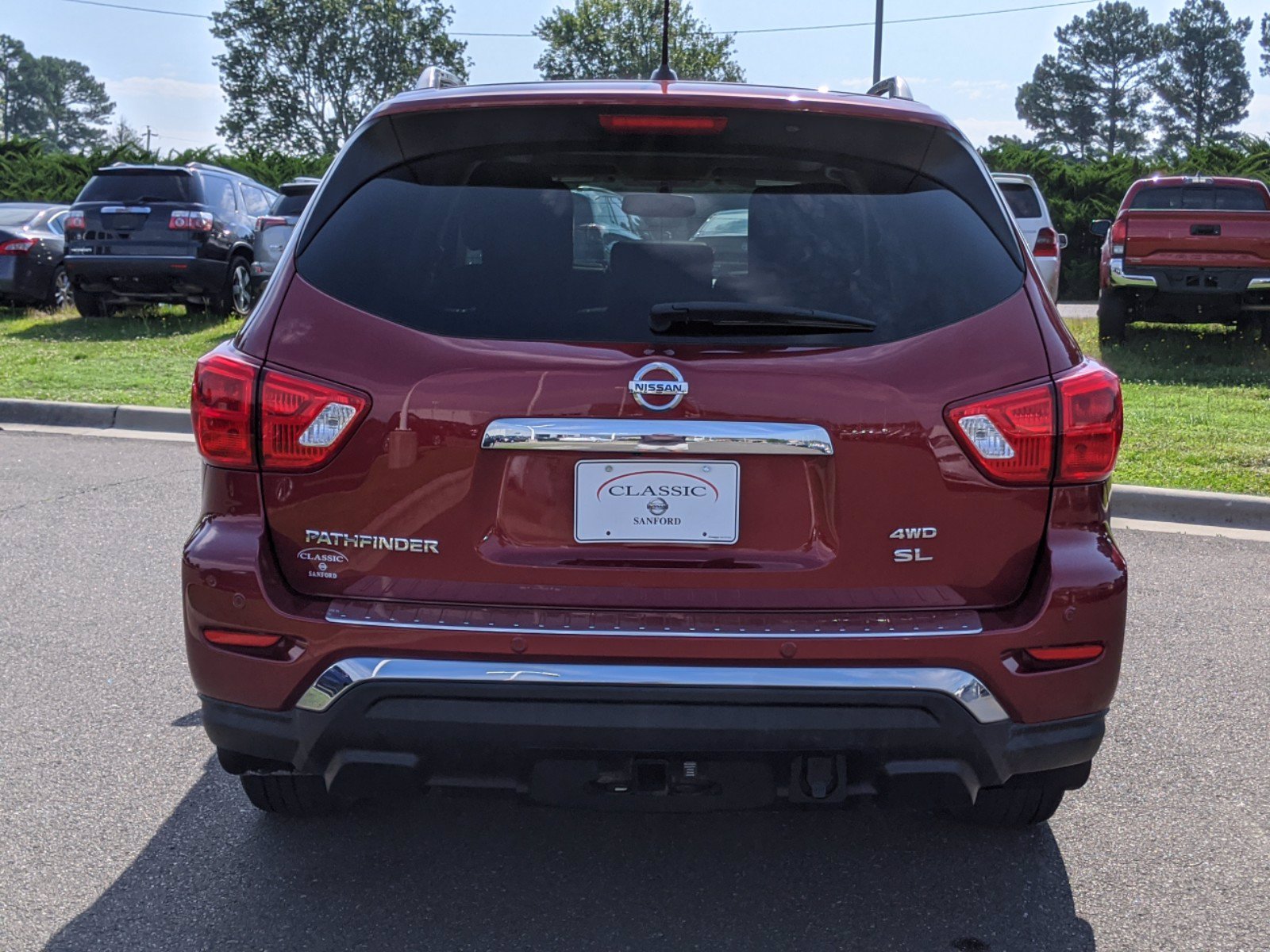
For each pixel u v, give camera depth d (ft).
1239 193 50.98
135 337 46.65
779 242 8.75
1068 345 8.74
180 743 12.80
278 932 9.32
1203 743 13.21
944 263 8.75
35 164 108.58
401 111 9.04
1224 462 26.21
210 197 50.44
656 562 8.38
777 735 8.20
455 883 10.08
